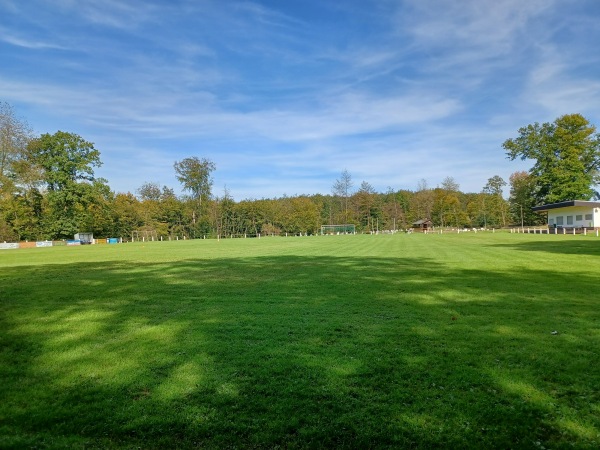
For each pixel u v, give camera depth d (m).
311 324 7.04
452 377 4.62
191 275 14.13
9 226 55.03
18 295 10.35
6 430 3.61
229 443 3.40
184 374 4.83
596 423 3.63
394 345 5.80
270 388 4.40
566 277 11.94
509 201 90.38
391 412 3.86
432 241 36.56
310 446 3.35
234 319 7.51
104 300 9.56
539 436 3.45
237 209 90.31
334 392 4.29
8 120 49.53
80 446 3.36
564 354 5.32
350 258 19.94
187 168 88.69
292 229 91.44
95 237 70.81
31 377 4.81
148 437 3.51
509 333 6.31
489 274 12.95
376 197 104.50
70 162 58.38
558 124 59.19
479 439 3.41
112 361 5.32
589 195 57.72
